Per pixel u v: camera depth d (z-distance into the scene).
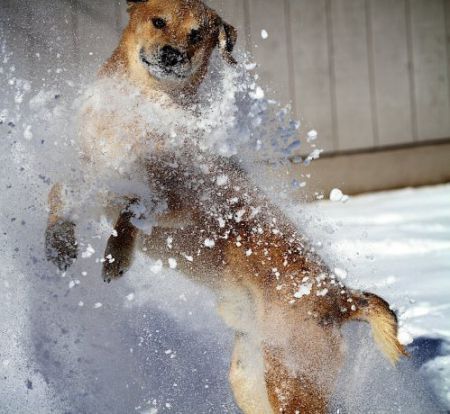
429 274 4.86
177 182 3.48
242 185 3.57
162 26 3.54
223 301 3.48
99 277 3.61
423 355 3.62
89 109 3.51
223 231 3.47
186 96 3.62
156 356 3.55
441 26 8.80
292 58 7.97
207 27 3.64
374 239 5.81
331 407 3.15
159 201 3.41
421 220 6.65
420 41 8.72
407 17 8.64
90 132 3.46
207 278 3.54
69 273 3.54
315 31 8.11
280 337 3.22
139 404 3.34
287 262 3.34
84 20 5.82
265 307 3.30
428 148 8.73
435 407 3.24
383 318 3.16
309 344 3.18
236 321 3.43
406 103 8.66
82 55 5.63
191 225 3.49
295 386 3.14
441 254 5.43
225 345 3.66
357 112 8.38
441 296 4.37
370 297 3.21
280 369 3.18
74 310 3.53
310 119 8.09
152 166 3.48
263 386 3.24
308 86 8.07
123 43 3.63
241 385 3.30
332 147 8.23
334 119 8.23
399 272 4.91
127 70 3.58
